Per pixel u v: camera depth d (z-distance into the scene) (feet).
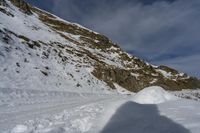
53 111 40.47
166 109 27.43
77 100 74.59
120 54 292.61
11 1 234.99
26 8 253.65
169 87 284.20
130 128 21.43
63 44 207.51
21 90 87.35
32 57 139.03
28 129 25.29
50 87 117.50
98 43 291.38
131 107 29.48
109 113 28.25
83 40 278.67
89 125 25.21
